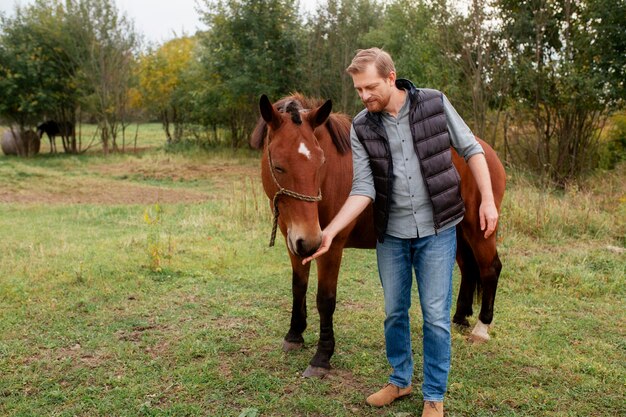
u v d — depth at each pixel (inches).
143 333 147.9
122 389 116.6
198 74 730.2
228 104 690.2
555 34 406.9
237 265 218.1
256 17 647.8
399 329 107.1
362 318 161.5
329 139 118.4
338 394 116.5
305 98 120.6
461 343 143.4
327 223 121.2
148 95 808.3
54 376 122.3
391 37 582.9
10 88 666.8
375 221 102.2
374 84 92.4
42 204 375.9
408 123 96.0
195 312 165.5
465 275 156.9
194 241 257.4
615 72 380.8
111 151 798.5
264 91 643.5
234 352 137.3
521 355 136.3
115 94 746.2
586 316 165.0
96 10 710.5
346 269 216.4
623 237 255.3
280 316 162.7
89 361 131.2
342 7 622.8
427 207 97.3
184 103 789.2
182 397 113.9
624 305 175.8
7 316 157.8
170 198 416.2
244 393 116.6
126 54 746.8
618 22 372.2
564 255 228.8
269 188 111.0
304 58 634.8
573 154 408.2
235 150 744.3
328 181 117.1
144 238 257.0
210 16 666.2
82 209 353.7
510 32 401.4
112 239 259.9
